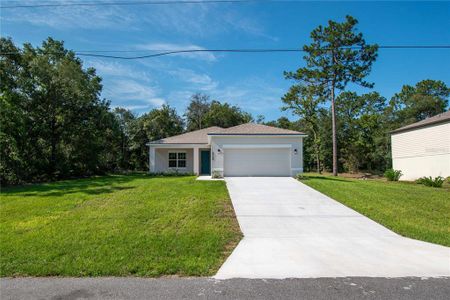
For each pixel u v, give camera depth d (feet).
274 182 55.88
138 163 129.29
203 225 28.35
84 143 92.73
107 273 17.71
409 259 20.35
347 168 125.39
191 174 81.10
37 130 81.35
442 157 71.31
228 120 157.38
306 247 23.24
